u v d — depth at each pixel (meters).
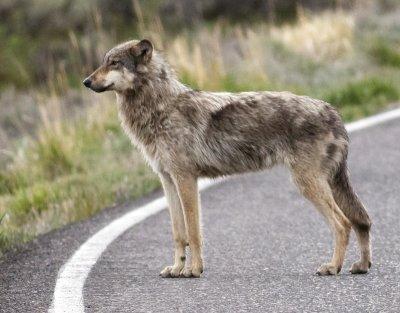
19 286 23.19
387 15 71.38
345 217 24.80
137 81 25.92
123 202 33.62
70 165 41.50
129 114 26.28
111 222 30.20
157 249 26.91
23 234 29.28
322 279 23.59
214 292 22.55
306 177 25.42
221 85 51.62
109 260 25.69
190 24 76.88
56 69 68.25
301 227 29.16
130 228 29.36
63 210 33.03
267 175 37.28
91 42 69.50
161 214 31.28
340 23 66.12
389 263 24.94
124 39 72.06
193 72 51.56
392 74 59.00
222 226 29.64
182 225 25.17
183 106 25.88
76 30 73.62
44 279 23.78
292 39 63.94
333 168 25.62
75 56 68.88
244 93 26.50
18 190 38.91
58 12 74.88
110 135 45.12
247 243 27.45
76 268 24.77
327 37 63.81
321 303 21.44
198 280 23.77
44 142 42.81
